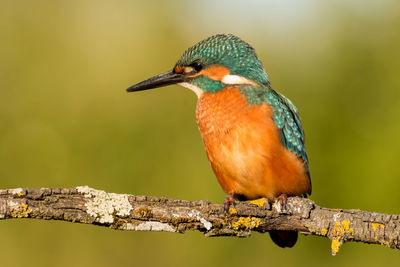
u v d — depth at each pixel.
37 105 14.09
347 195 11.67
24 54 14.63
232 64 9.34
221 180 9.16
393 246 7.50
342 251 11.88
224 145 8.67
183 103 14.59
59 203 7.09
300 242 12.19
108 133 13.95
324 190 11.88
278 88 14.09
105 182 13.33
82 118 14.12
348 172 11.76
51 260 12.89
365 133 12.02
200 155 13.95
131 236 13.20
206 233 7.70
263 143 8.42
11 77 14.28
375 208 11.35
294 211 7.78
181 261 13.08
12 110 13.92
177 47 16.05
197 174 13.66
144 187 13.48
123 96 14.69
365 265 11.68
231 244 12.88
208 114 8.87
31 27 15.03
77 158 13.47
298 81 13.84
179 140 14.19
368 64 12.80
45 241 12.93
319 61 13.67
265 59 14.91
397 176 11.30
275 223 7.82
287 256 12.40
